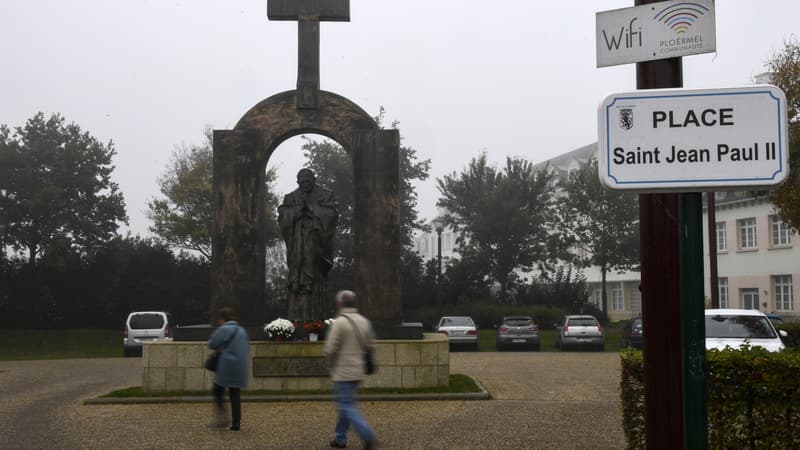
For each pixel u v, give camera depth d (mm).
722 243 45375
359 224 15828
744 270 43188
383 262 15703
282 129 16031
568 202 48188
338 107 16062
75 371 22531
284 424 11023
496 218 49438
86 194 47000
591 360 25281
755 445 6754
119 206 47875
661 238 3498
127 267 45344
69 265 44906
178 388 14484
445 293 49500
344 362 8562
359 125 16031
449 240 80000
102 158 47375
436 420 11273
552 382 17250
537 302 49500
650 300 3508
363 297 15641
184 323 44969
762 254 41688
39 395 15641
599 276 61062
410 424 10906
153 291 44719
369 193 15867
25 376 20719
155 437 10102
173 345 14586
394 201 15844
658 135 3178
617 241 46375
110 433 10453
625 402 7305
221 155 16047
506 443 9438
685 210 3201
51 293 45125
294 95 16078
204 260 45625
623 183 3191
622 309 59062
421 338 15164
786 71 21109
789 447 6656
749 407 6773
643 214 3568
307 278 15398
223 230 15891
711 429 6859
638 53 3494
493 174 51531
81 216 46656
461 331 33188
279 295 46531
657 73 3490
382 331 15156
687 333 3184
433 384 14414
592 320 33562
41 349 37125
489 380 17734
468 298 49719
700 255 3180
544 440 9625
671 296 3473
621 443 9414
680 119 3164
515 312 45594
